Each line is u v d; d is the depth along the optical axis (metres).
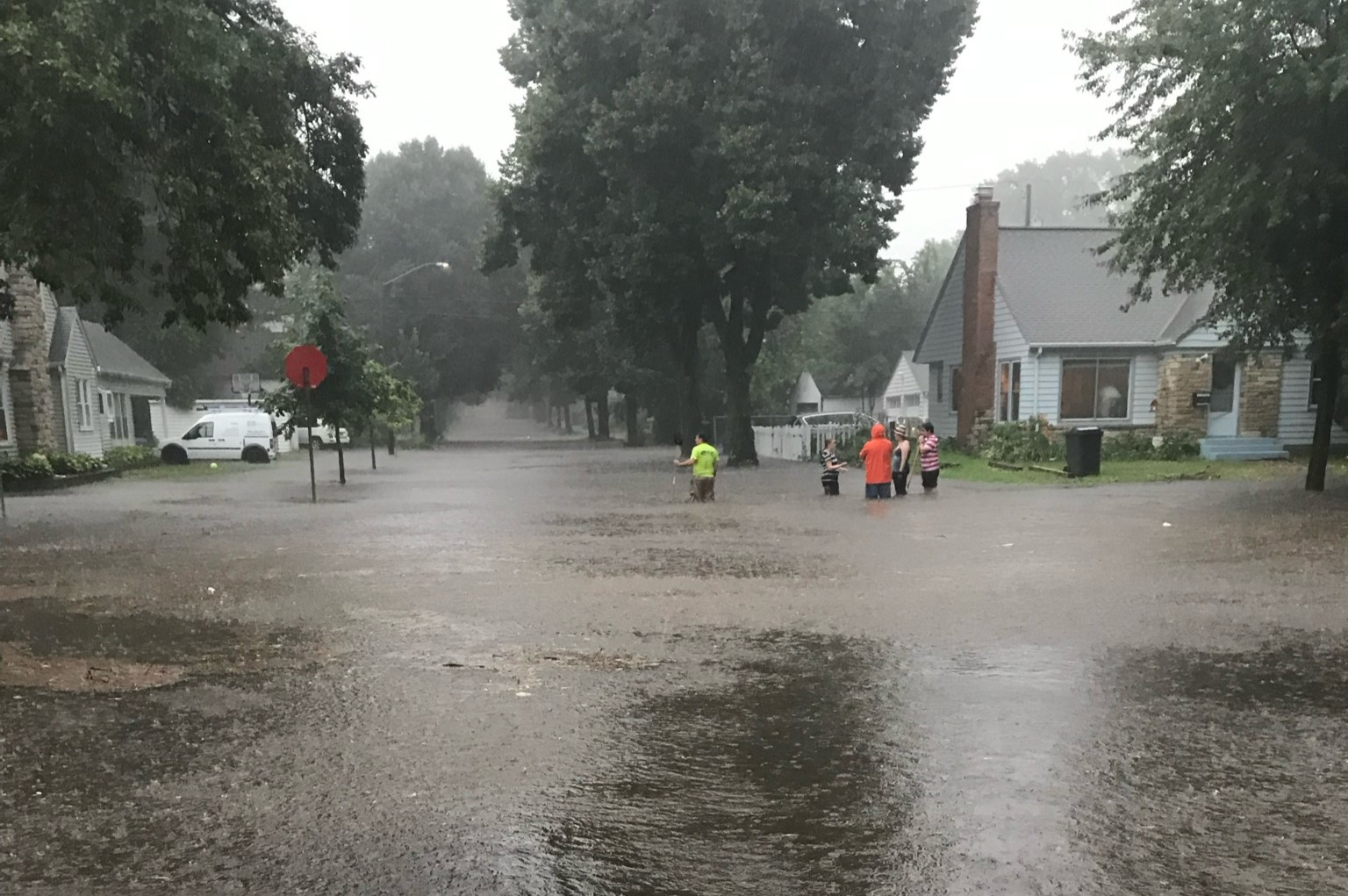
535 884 3.83
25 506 20.36
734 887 3.80
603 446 58.06
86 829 4.33
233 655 7.47
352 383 25.81
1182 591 9.66
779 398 74.19
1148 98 18.42
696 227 28.52
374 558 12.45
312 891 3.77
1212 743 5.39
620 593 9.89
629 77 28.45
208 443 40.72
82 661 7.30
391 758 5.22
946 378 35.53
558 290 36.06
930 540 13.60
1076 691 6.39
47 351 31.94
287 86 19.45
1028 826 4.34
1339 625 8.17
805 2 25.92
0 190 10.82
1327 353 18.30
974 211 30.47
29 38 9.39
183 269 13.66
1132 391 29.05
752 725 5.78
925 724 5.77
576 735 5.61
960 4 27.03
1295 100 15.41
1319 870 3.91
